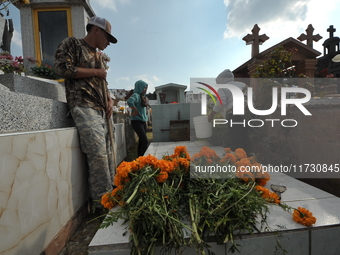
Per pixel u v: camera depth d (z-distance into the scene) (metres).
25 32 5.49
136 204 1.09
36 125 1.53
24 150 1.08
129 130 5.55
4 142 0.95
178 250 0.98
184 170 1.45
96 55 2.06
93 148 1.78
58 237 1.35
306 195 1.49
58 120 1.84
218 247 1.04
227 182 1.33
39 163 1.20
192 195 1.22
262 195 1.31
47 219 1.24
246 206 1.11
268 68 2.92
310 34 5.12
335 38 6.27
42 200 1.21
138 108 3.51
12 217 0.97
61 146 1.47
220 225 1.05
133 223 1.03
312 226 1.09
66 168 1.54
